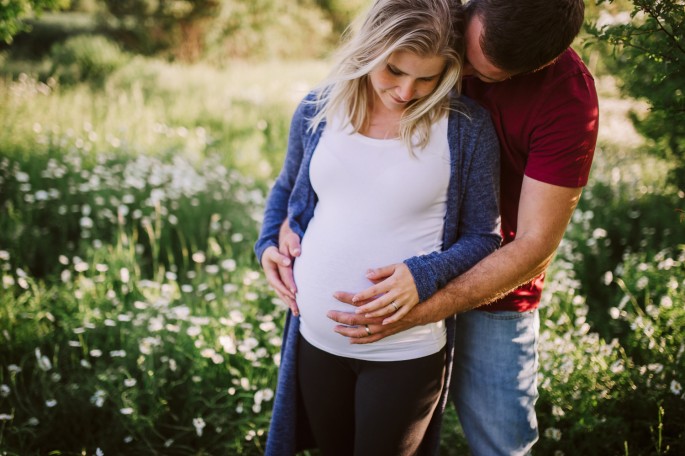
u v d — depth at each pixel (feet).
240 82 31.60
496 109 5.55
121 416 7.93
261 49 48.78
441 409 6.11
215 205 13.94
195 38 46.24
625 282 11.09
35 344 9.11
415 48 4.82
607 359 8.54
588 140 5.26
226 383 8.57
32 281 10.18
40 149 15.39
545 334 8.87
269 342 9.05
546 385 7.98
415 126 5.33
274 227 6.53
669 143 12.54
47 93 20.51
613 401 7.94
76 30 43.62
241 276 10.96
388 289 5.16
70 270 11.59
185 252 11.98
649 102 7.88
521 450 6.51
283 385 6.31
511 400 6.34
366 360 5.61
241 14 47.06
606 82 17.69
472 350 6.39
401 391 5.54
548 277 10.77
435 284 5.19
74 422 7.98
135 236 12.25
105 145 16.51
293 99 26.89
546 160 5.32
